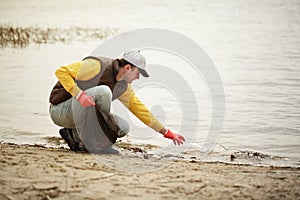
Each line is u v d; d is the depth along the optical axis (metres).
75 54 59.50
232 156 25.06
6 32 79.19
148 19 90.81
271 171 20.70
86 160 20.78
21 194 16.27
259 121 31.45
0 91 40.47
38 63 53.44
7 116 33.12
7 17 100.50
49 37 73.31
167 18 90.94
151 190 16.91
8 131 29.77
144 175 18.78
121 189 16.91
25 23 91.25
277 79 43.22
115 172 19.00
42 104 36.50
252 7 98.62
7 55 58.75
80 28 83.12
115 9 107.69
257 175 19.55
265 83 41.81
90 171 18.89
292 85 40.94
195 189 17.17
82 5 117.81
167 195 16.50
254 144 27.50
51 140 28.05
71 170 18.92
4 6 120.12
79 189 16.77
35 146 25.70
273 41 63.72
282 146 27.09
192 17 90.81
